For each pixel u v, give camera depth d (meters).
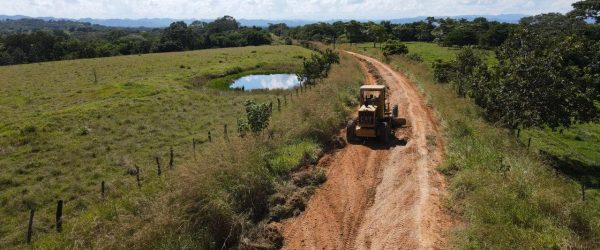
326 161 15.10
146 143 21.03
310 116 18.44
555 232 9.18
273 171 13.05
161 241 8.85
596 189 15.95
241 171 11.53
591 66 21.66
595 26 58.12
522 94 20.02
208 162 11.73
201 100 32.50
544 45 21.98
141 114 27.27
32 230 12.11
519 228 9.30
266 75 50.72
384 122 17.36
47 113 26.88
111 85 37.12
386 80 35.22
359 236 10.24
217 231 9.79
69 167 17.67
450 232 9.84
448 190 12.26
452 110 21.62
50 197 14.73
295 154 14.61
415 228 10.24
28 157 18.97
